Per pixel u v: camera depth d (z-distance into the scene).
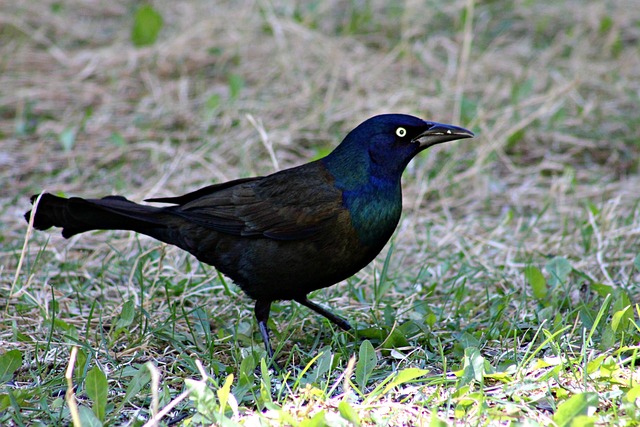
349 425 7.09
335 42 18.94
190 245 9.48
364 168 9.10
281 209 9.05
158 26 18.62
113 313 9.98
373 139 9.11
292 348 9.32
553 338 8.75
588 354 8.59
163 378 8.55
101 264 11.48
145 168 14.63
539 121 15.99
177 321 9.91
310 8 20.25
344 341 9.38
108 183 14.15
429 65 18.30
